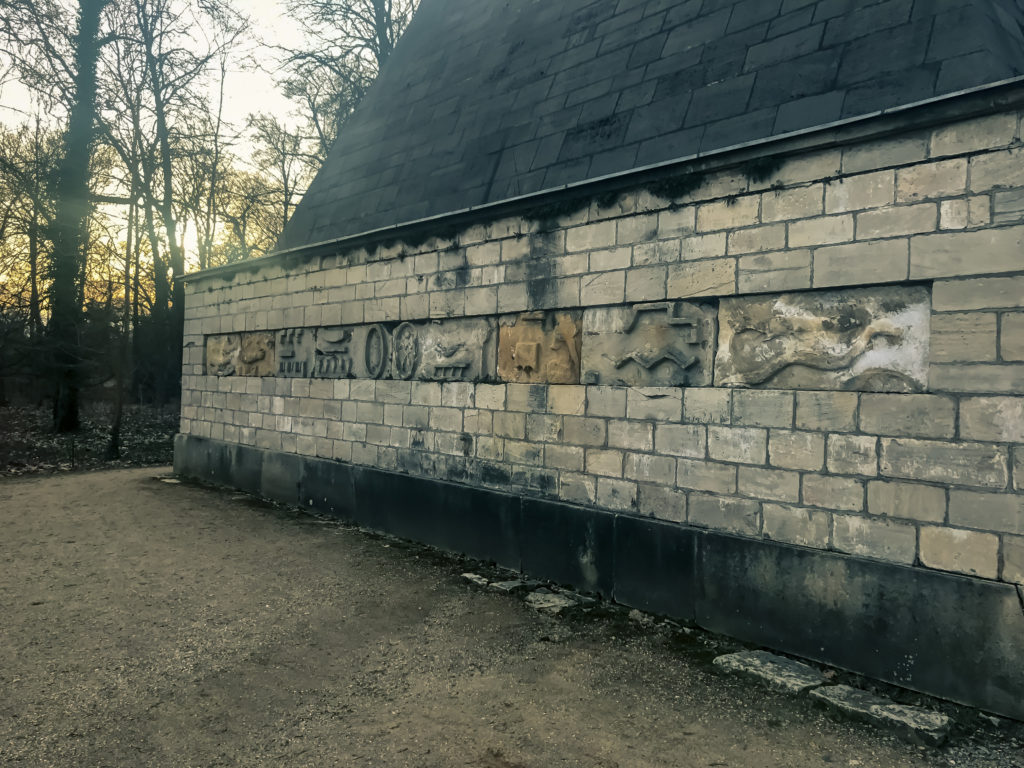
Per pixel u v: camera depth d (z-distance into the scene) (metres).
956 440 4.25
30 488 11.60
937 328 4.34
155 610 5.84
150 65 19.86
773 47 5.93
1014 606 3.99
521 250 6.95
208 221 24.06
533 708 4.21
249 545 7.93
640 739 3.85
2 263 18.77
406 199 8.80
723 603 5.31
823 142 4.79
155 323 22.36
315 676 4.65
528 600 6.09
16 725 3.93
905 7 5.23
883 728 3.94
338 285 9.37
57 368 18.09
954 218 4.29
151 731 3.90
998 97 4.09
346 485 9.12
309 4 20.34
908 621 4.38
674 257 5.69
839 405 4.76
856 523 4.66
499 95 8.66
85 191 17.75
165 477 12.61
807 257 4.91
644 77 6.88
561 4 8.86
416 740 3.83
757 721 4.05
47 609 5.82
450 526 7.65
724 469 5.36
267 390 10.79
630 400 6.02
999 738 3.83
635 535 5.89
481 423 7.38
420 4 11.94
